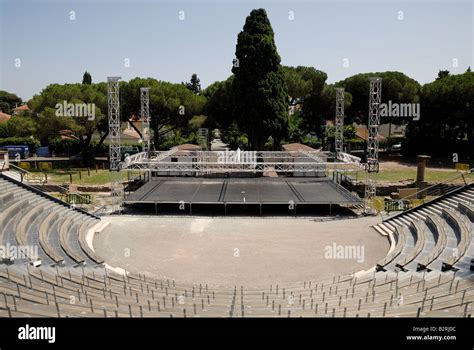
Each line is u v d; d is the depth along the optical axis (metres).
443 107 49.50
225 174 41.94
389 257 18.73
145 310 11.80
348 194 31.59
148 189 33.75
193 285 16.47
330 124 71.81
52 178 39.84
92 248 21.66
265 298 14.04
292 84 50.97
